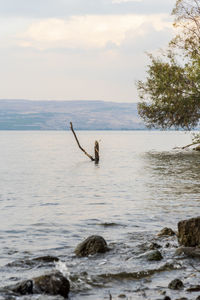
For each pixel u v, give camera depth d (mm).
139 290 7152
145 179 28672
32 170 39844
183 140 138750
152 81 48375
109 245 10430
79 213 16203
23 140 159125
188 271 8250
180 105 46562
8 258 9594
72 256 9625
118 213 15883
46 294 6660
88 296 6910
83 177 32156
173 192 21547
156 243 10328
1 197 21594
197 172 32594
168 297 6613
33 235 12266
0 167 43688
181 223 10281
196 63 44812
